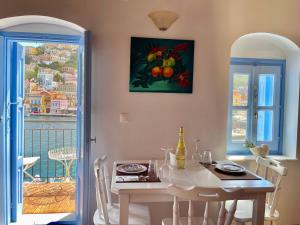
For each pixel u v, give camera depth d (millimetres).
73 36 2883
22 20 2668
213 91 2789
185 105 2773
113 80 2680
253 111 3174
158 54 2701
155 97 2738
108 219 2047
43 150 4887
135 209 2352
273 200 2311
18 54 3037
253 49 3123
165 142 2770
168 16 2449
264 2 2799
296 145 2977
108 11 2637
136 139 2740
